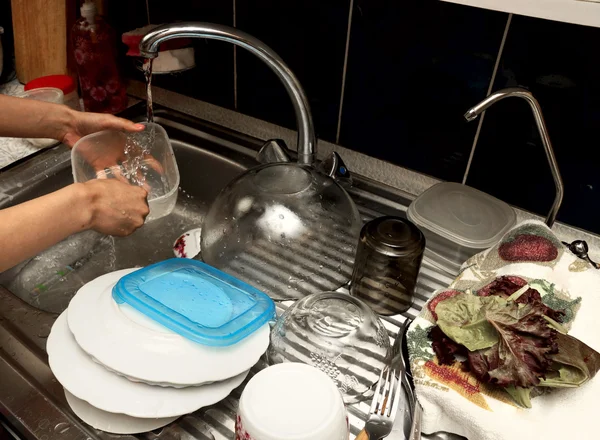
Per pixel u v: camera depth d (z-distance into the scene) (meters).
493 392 0.55
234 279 0.68
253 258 0.78
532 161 0.82
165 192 0.85
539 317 0.56
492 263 0.71
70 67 1.14
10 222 0.57
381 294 0.72
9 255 0.57
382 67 0.87
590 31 0.69
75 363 0.57
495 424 0.53
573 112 0.75
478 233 0.78
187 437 0.56
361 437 0.55
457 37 0.79
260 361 0.66
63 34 1.10
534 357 0.53
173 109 1.15
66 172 0.96
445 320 0.60
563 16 0.49
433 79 0.84
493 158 0.85
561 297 0.65
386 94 0.89
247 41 0.74
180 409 0.54
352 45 0.87
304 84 0.96
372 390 0.61
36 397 0.58
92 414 0.56
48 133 0.81
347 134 0.97
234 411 0.59
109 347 0.57
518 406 0.54
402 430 0.58
